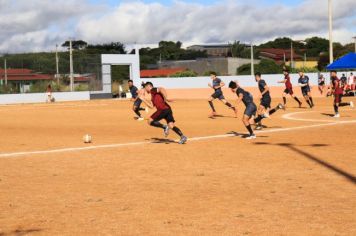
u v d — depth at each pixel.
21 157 13.84
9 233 6.92
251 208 7.92
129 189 9.51
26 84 56.88
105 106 41.06
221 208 7.96
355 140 16.09
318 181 9.84
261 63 78.88
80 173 11.27
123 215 7.69
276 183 9.77
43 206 8.37
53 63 58.69
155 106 16.16
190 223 7.18
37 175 11.13
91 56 59.47
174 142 16.52
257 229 6.83
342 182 9.70
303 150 14.02
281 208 7.89
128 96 58.03
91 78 59.66
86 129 21.73
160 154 13.91
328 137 16.97
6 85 55.44
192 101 45.56
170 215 7.62
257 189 9.28
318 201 8.28
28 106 44.22
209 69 88.81
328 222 7.09
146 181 10.23
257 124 19.84
